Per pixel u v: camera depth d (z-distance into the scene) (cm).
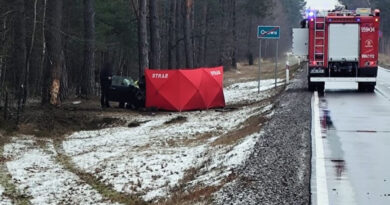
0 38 2614
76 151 1755
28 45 2822
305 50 2534
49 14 2909
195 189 1013
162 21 5831
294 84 3011
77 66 4428
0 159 1589
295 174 959
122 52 5066
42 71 3616
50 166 1503
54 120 2247
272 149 1180
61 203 1093
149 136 1927
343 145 1241
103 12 4197
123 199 1096
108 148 1769
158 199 1030
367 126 1517
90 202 1090
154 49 3159
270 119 1650
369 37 2467
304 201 801
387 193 851
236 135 1595
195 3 6362
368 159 1099
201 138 1767
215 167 1173
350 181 923
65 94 3053
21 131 2056
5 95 2272
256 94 3022
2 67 2745
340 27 2469
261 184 901
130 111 2547
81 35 4059
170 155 1504
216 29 6519
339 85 3030
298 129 1433
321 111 1828
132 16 4319
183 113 2467
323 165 1042
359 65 2475
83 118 2338
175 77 2541
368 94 2452
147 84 2561
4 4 2727
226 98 3142
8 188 1232
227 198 845
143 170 1345
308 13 2492
